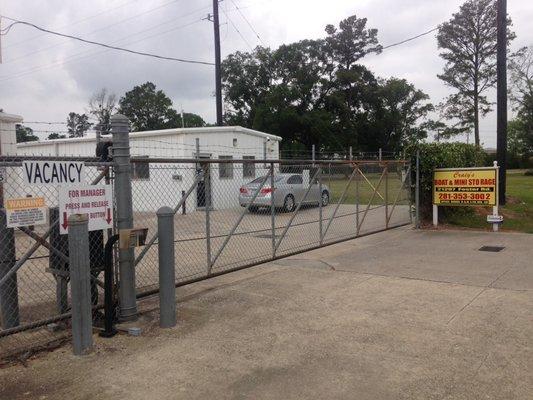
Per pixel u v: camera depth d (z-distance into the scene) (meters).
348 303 6.16
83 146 20.62
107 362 4.48
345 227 13.27
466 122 63.69
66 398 3.81
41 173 4.76
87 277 4.70
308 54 61.78
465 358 4.38
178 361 4.47
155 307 6.11
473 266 8.18
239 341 4.93
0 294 5.04
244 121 63.19
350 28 62.88
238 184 16.17
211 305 6.18
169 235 5.36
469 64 61.59
